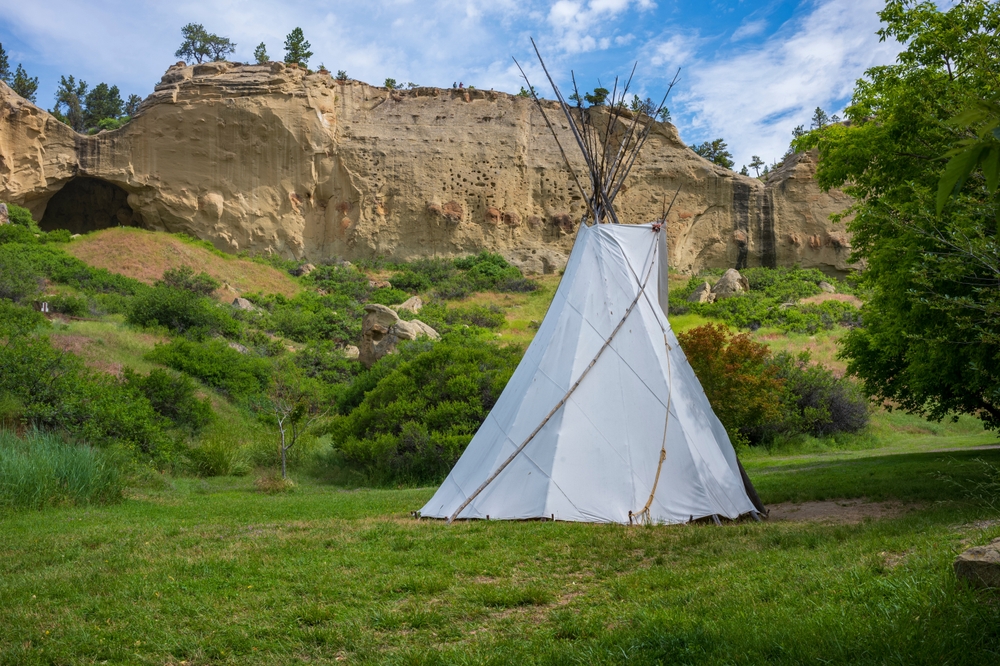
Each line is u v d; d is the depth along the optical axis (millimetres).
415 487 17297
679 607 4762
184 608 5348
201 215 59219
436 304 50938
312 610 5102
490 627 4805
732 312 45938
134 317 34719
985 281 7289
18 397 17578
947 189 2166
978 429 28766
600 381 10055
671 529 8391
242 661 4281
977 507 7652
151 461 17297
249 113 60750
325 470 19781
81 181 60906
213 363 28359
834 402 26203
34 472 12242
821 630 3939
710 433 10086
